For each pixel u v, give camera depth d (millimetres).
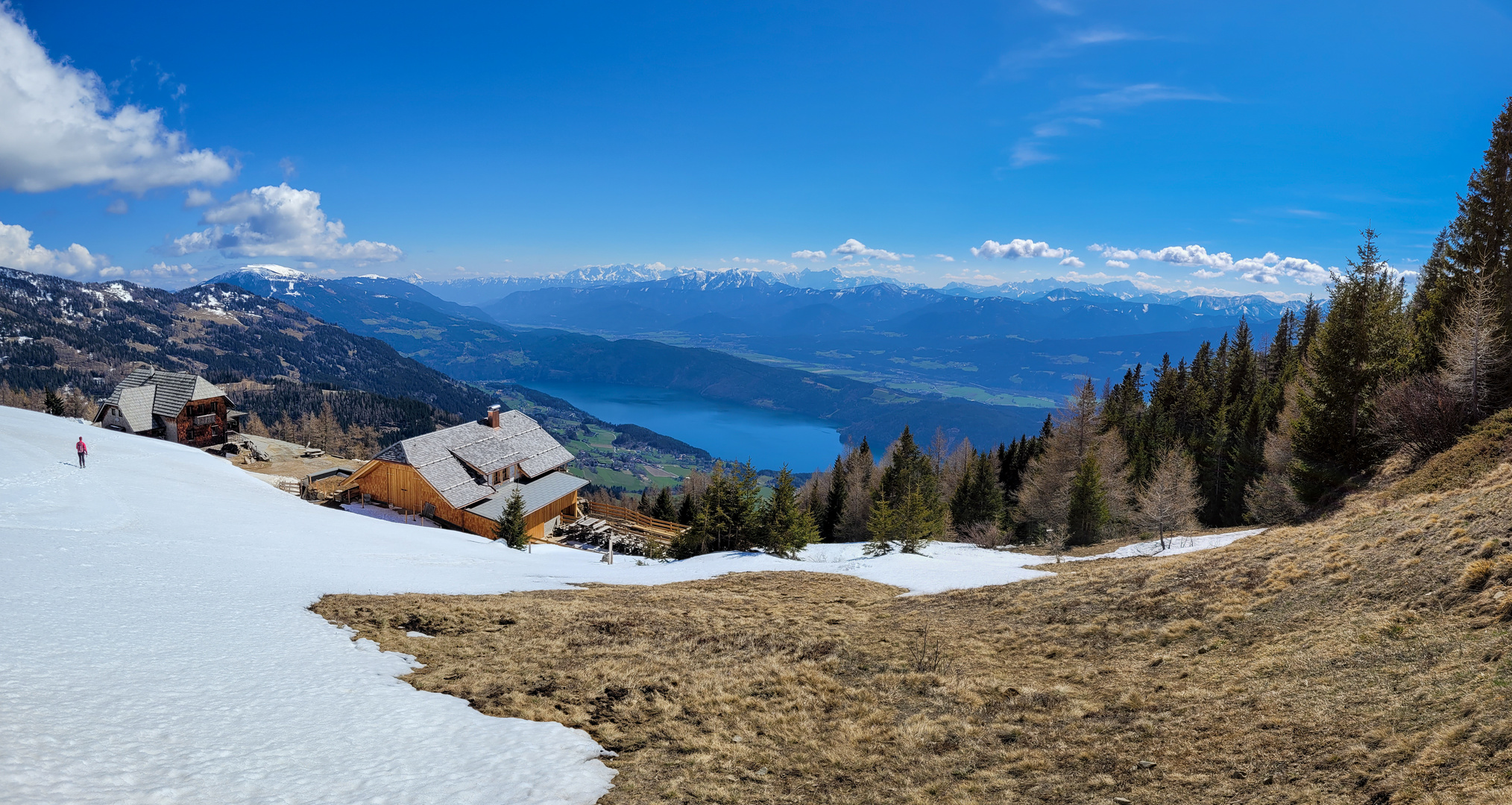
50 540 27625
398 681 17922
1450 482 30281
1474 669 13133
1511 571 16094
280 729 13875
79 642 17078
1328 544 24922
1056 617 25891
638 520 74438
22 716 12383
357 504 63938
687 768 14359
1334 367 45500
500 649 21500
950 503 86688
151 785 10867
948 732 16781
